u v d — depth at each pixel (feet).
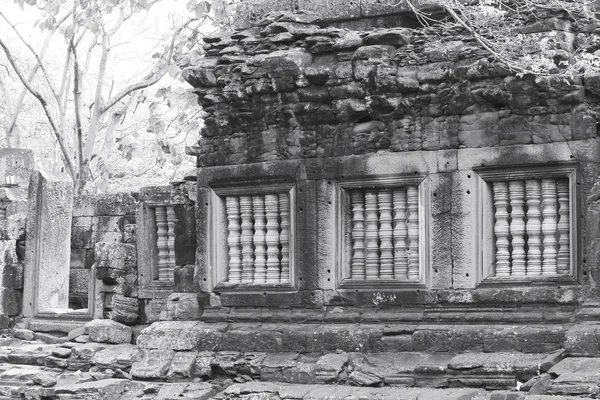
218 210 43.60
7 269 55.57
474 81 38.37
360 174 40.55
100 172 82.43
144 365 43.14
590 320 36.11
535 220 37.78
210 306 43.55
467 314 38.45
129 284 49.44
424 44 39.78
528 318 37.27
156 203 49.24
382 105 39.86
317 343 40.27
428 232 39.32
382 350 39.09
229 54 43.45
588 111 37.11
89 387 41.81
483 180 38.52
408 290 39.47
